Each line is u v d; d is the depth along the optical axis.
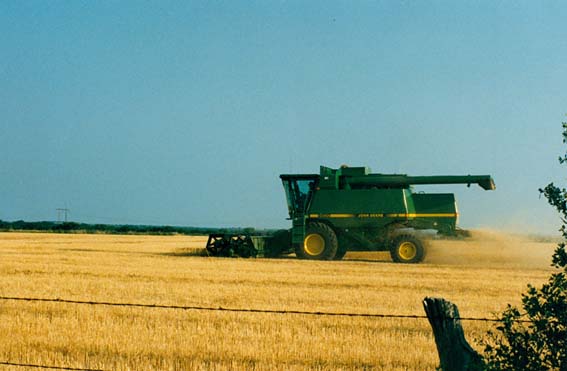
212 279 21.19
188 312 14.16
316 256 29.75
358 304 15.85
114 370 10.02
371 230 29.84
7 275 22.09
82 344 11.47
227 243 31.91
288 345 11.49
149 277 21.70
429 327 12.93
